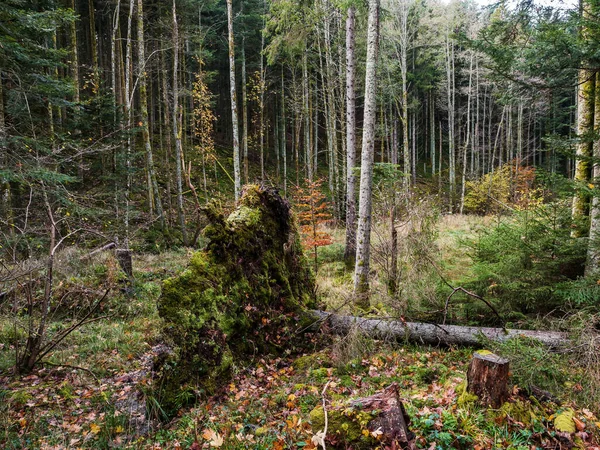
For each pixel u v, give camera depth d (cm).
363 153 756
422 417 314
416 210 733
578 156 505
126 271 869
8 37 763
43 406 419
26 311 671
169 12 1917
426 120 4006
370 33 741
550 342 468
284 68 3017
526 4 575
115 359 550
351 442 270
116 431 372
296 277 688
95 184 1195
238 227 584
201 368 451
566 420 317
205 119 1977
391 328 574
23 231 599
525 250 578
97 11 2267
